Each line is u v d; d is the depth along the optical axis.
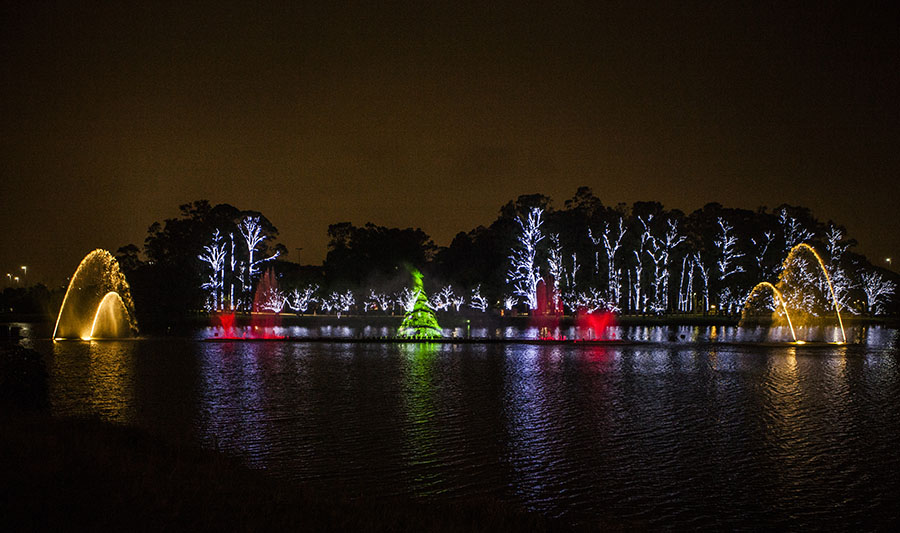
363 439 20.30
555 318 109.50
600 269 116.19
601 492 15.57
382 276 129.25
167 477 11.99
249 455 18.27
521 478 16.53
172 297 97.31
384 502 12.38
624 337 71.06
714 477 16.81
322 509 11.07
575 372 37.69
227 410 24.69
